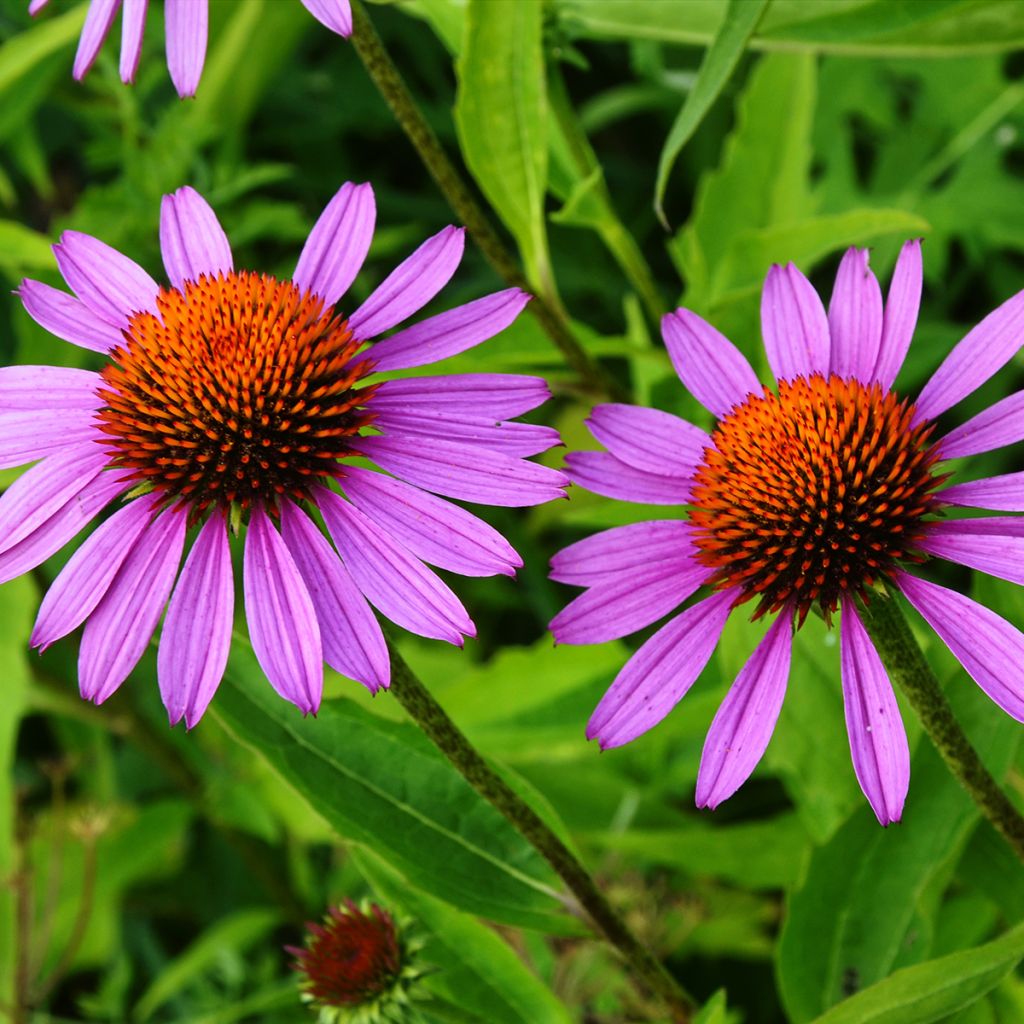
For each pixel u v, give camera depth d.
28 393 0.55
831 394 0.54
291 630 0.53
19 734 0.86
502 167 0.62
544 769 0.70
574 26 0.62
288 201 0.89
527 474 0.54
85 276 0.56
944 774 0.58
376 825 0.56
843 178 0.79
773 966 0.70
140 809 0.76
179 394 0.55
